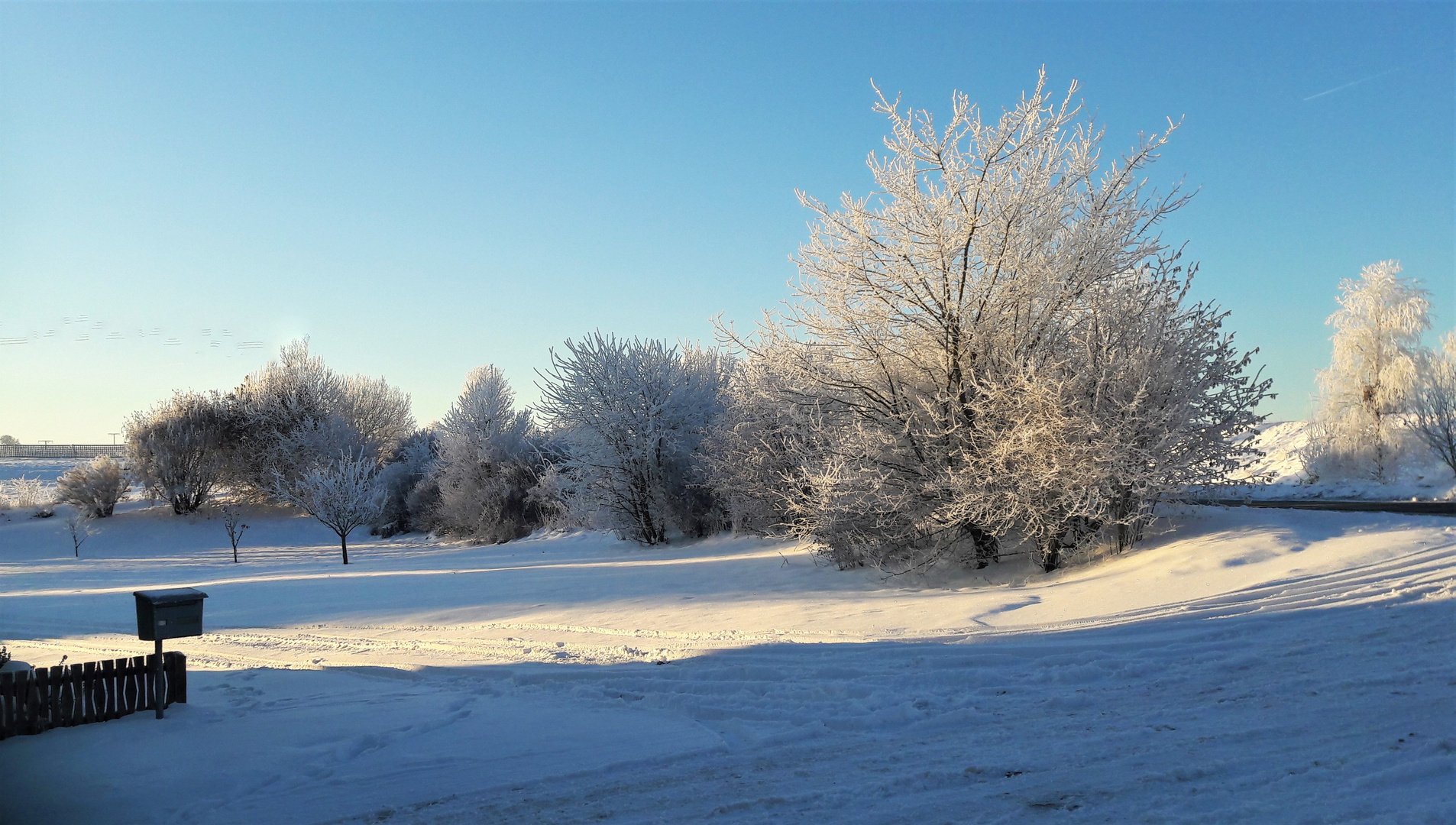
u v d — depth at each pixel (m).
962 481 13.87
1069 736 5.75
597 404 28.62
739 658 8.90
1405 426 30.27
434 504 44.78
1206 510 15.09
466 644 11.19
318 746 6.53
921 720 6.42
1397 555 10.39
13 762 6.21
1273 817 4.21
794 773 5.43
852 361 15.71
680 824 4.68
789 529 20.89
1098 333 13.47
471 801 5.20
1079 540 14.47
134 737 6.85
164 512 51.66
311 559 35.28
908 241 14.53
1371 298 32.06
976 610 10.70
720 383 29.44
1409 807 4.19
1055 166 14.61
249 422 54.47
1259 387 13.45
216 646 12.40
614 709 7.39
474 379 46.34
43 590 23.52
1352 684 6.27
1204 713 5.99
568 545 31.92
